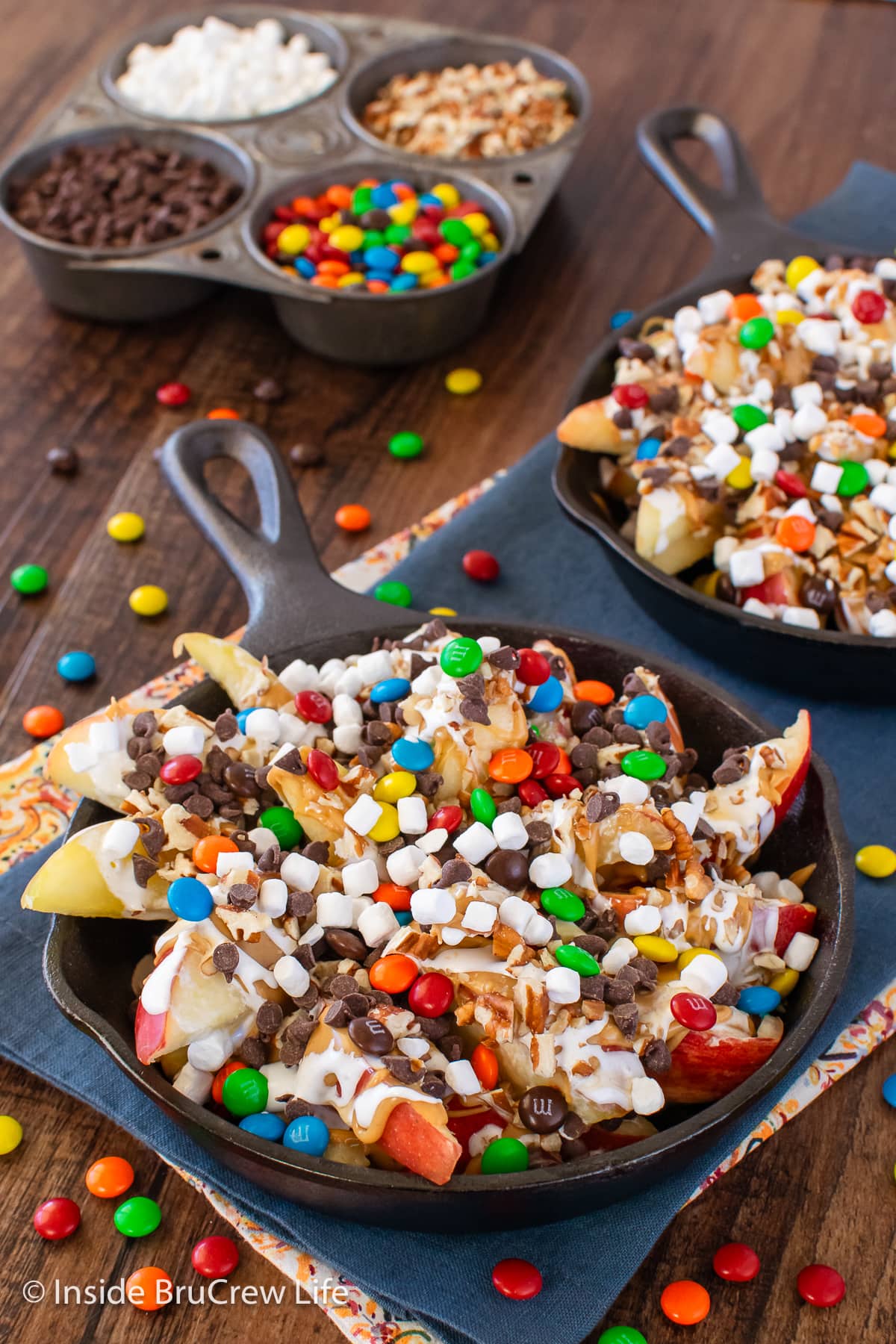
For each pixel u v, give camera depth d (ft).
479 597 2.23
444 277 2.54
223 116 2.76
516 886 1.73
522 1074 1.68
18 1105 1.85
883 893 1.95
